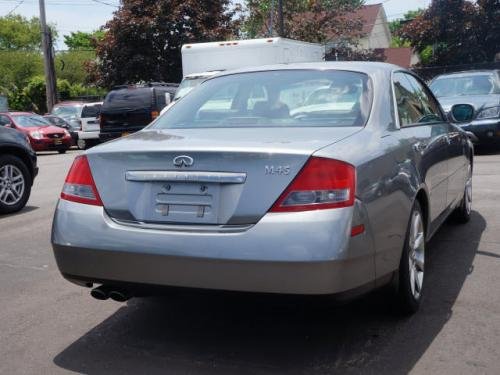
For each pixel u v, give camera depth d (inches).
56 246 147.3
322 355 145.1
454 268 207.2
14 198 327.3
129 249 137.4
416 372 135.1
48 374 139.2
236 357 145.3
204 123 171.5
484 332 154.7
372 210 136.2
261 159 132.3
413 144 171.0
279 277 127.5
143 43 1146.7
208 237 131.7
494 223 268.5
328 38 1513.3
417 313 168.1
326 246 126.3
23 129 828.0
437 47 1291.8
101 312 177.2
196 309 177.3
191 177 136.5
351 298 133.0
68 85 1900.8
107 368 141.4
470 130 487.8
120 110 673.6
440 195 201.5
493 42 1219.2
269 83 179.2
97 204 144.8
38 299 189.2
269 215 130.3
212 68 647.1
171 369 139.9
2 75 2265.0
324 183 129.9
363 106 163.8
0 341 158.1
